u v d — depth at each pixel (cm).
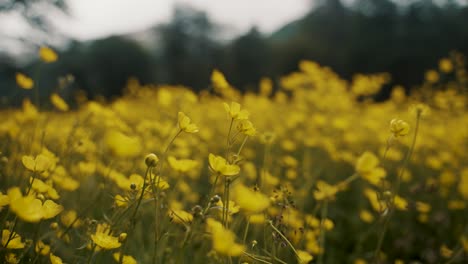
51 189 176
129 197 167
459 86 937
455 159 482
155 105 789
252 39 3369
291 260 225
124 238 156
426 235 356
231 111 173
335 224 365
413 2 3034
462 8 2855
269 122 703
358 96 1041
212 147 525
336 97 755
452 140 597
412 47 2727
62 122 500
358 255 312
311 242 229
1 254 172
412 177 505
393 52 2725
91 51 2959
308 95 782
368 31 3112
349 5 3416
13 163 258
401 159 516
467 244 248
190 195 306
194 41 4131
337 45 3145
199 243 246
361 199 399
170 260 191
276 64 3152
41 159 166
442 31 2764
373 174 152
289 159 355
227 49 3456
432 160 459
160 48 4062
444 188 395
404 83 2664
